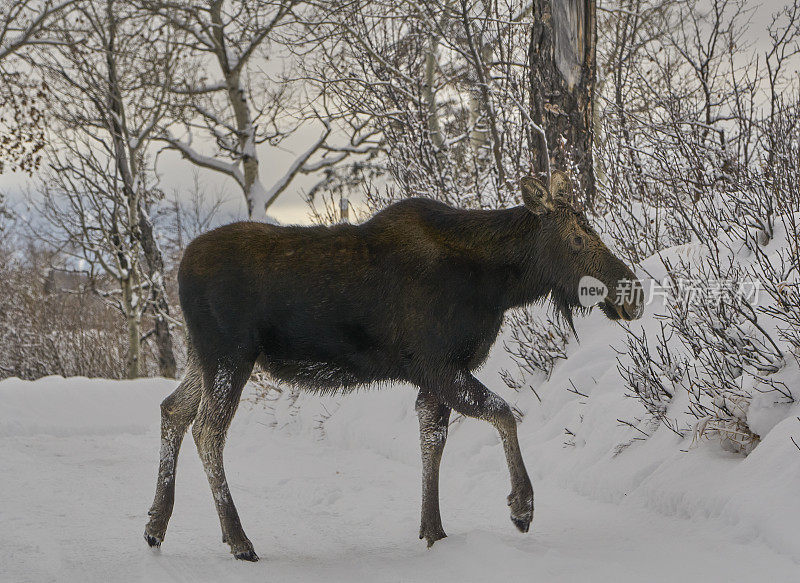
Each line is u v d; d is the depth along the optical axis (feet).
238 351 40.98
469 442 58.70
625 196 74.84
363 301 39.83
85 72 159.74
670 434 45.60
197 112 178.91
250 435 77.87
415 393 68.23
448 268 39.55
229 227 42.47
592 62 73.26
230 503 39.86
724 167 69.67
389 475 57.62
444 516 45.80
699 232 62.28
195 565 38.32
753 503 35.70
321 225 42.47
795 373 42.29
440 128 127.85
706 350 50.01
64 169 163.02
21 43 159.94
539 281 40.24
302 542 42.39
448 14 84.69
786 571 30.89
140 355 174.19
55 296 206.49
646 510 41.42
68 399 83.61
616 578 32.30
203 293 41.24
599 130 98.37
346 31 102.01
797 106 69.56
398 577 35.19
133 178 165.68
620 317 39.73
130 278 168.76
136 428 81.46
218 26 164.45
